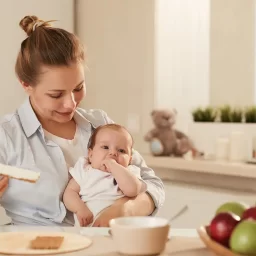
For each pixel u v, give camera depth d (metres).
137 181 1.87
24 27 1.93
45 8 3.71
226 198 3.05
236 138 3.21
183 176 3.34
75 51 1.80
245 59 3.64
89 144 1.99
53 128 1.94
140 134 3.69
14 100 3.56
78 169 1.88
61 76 1.76
